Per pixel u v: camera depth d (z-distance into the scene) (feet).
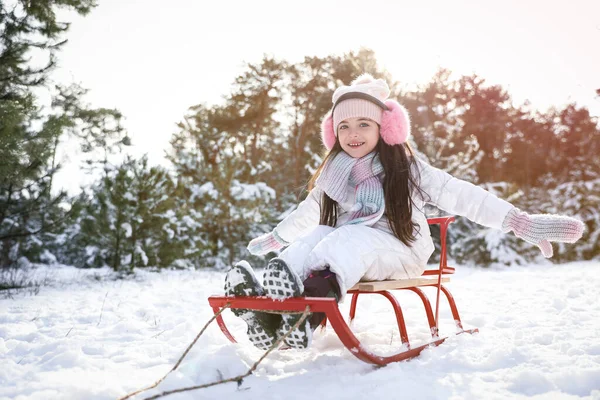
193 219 32.89
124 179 27.68
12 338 10.41
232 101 83.20
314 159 38.40
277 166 55.31
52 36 23.11
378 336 9.65
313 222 10.30
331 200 9.57
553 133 97.14
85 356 8.09
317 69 75.31
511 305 13.79
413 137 39.86
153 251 28.60
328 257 7.48
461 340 8.61
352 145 9.15
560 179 58.54
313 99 69.72
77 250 38.27
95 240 27.96
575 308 12.60
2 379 7.18
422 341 8.42
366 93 9.13
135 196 27.63
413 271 8.93
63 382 6.81
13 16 22.52
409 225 8.71
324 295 7.18
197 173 37.65
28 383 6.81
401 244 8.70
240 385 6.46
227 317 12.28
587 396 6.00
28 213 23.16
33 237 31.91
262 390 6.38
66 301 16.35
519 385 6.44
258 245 10.63
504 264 33.76
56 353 8.63
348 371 7.06
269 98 82.64
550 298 14.80
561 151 94.12
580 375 6.49
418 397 5.96
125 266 27.37
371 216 8.57
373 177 9.02
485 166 77.77
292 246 8.16
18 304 15.70
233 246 34.76
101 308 14.37
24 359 8.54
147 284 22.21
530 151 93.04
